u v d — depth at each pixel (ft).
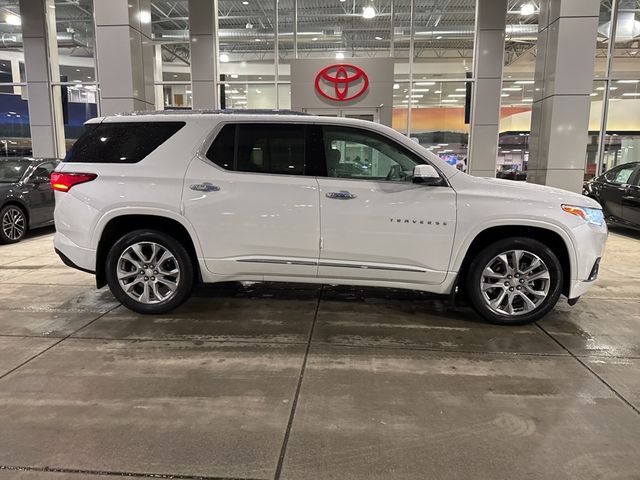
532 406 9.75
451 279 13.97
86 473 7.58
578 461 7.97
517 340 13.25
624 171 31.99
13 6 57.00
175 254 14.49
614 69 50.31
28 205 28.86
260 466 7.80
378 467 7.80
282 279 14.39
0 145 55.21
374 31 53.78
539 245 13.74
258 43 53.78
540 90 34.53
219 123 14.30
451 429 8.91
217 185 13.92
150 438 8.53
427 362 11.82
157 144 14.39
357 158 14.08
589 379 10.95
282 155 14.10
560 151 32.68
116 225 14.83
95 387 10.41
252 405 9.71
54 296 17.17
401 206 13.61
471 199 13.58
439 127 51.11
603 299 17.16
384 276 14.02
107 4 33.53
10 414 9.30
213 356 12.05
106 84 34.37
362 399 9.99
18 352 12.25
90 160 14.56
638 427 9.01
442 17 51.52
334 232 13.76
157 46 62.03
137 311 14.97
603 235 13.98
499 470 7.73
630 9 48.34
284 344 12.86
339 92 39.68
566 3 31.04
